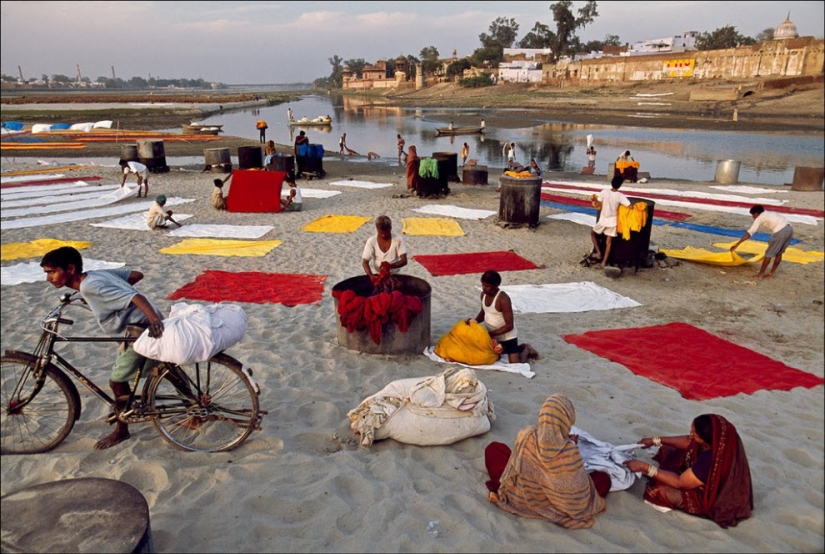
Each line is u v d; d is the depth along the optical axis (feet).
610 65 285.02
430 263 35.06
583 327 24.95
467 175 67.51
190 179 69.72
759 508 12.67
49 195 56.65
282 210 50.37
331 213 49.85
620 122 184.44
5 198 54.80
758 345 22.71
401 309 20.43
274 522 12.08
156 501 12.58
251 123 209.87
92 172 74.43
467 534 11.84
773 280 32.19
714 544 11.58
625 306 27.78
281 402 17.31
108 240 39.14
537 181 43.70
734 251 34.27
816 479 13.65
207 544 11.35
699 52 229.66
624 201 32.91
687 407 17.62
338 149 124.06
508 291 29.58
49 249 36.29
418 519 12.24
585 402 17.98
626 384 19.24
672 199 59.62
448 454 14.85
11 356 13.93
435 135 159.22
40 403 15.52
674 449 14.01
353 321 20.63
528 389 18.71
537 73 356.79
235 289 28.96
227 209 50.31
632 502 13.01
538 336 23.77
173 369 14.05
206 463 14.01
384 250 22.98
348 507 12.55
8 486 12.94
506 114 235.40
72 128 149.28
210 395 14.99
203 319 13.71
